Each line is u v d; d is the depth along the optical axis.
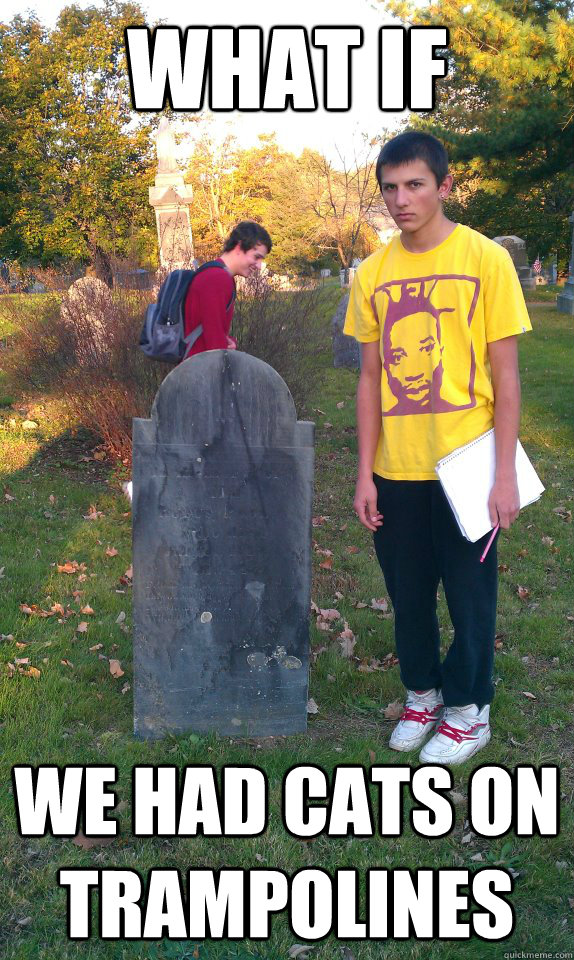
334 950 2.28
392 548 2.99
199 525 3.02
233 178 42.69
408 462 2.86
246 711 3.19
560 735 3.24
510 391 2.72
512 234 34.12
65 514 5.88
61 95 35.06
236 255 4.16
